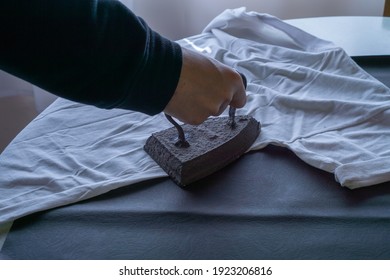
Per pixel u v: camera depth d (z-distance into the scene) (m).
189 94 0.38
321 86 0.62
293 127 0.53
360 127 0.52
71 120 0.56
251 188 0.44
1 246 0.37
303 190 0.43
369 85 0.59
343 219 0.39
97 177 0.45
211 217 0.40
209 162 0.45
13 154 0.49
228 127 0.50
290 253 0.36
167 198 0.43
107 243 0.37
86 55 0.31
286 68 0.66
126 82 0.34
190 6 1.10
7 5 0.28
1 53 0.30
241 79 0.44
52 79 0.32
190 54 0.39
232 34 0.83
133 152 0.49
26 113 1.20
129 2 1.00
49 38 0.30
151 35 0.36
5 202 0.42
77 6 0.31
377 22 0.88
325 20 0.90
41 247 0.37
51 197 0.42
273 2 1.10
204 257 0.36
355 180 0.42
